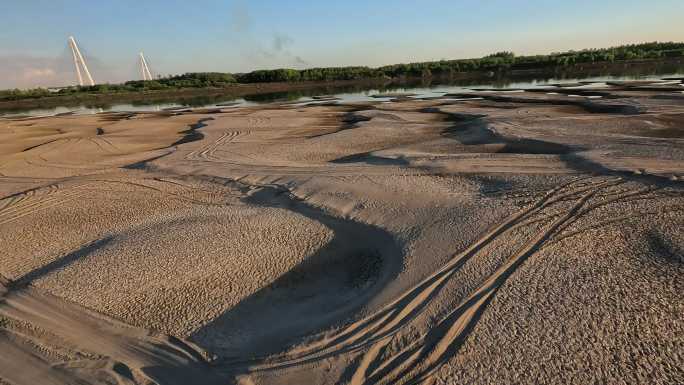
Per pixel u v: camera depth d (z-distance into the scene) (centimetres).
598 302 707
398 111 3512
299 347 692
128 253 1020
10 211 1462
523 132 2092
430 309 736
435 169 1516
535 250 877
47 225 1314
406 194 1260
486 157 1639
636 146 1612
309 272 945
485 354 626
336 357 659
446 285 794
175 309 826
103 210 1412
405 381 599
